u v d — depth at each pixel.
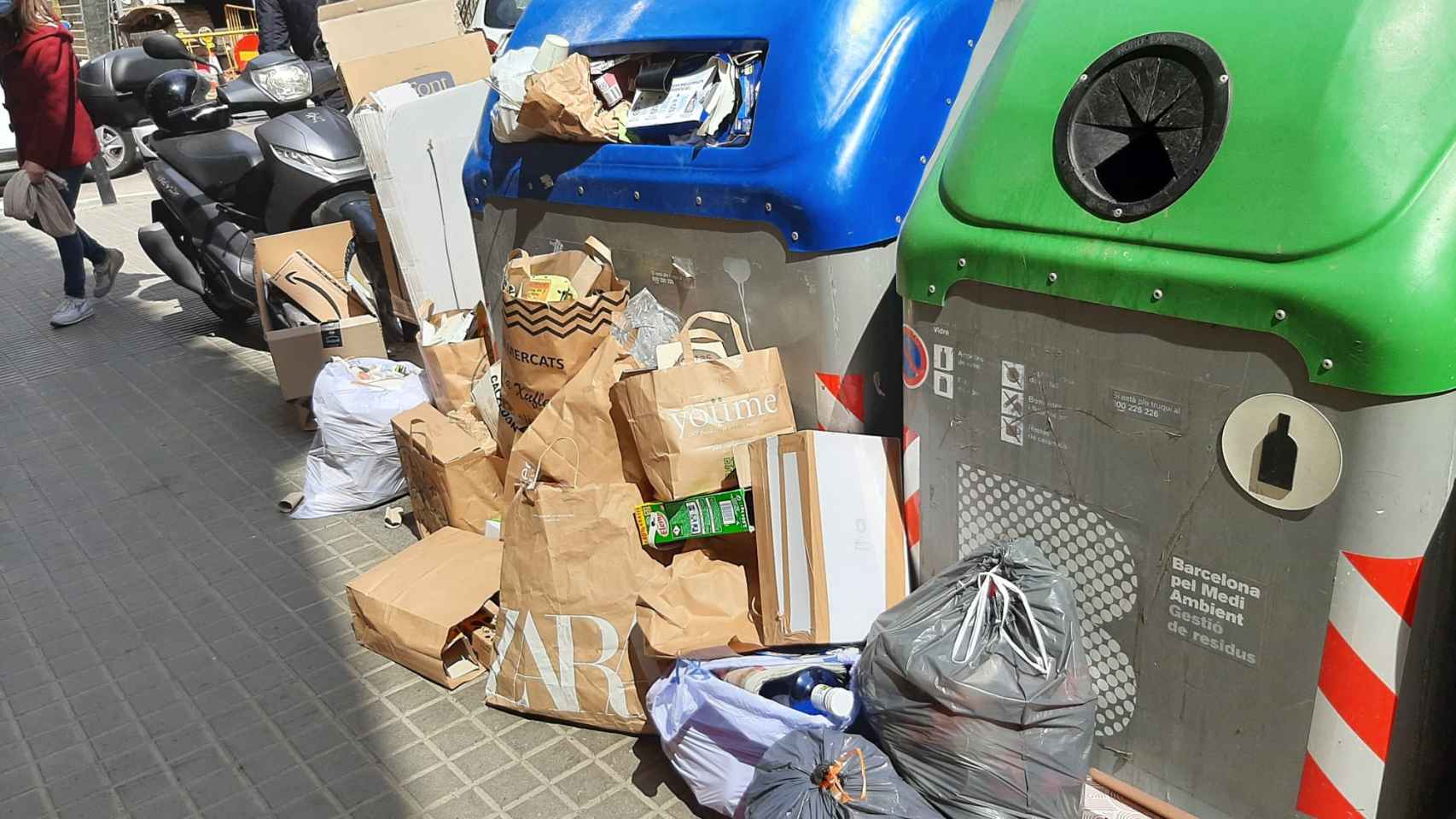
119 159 11.76
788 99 2.78
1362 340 1.75
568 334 3.16
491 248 3.84
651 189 3.09
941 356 2.43
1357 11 1.86
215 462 4.96
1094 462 2.19
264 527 4.34
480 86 4.72
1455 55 1.81
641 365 3.06
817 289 2.77
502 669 3.07
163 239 6.51
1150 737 2.26
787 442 2.63
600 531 2.89
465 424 3.82
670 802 2.74
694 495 2.81
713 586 2.78
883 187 2.73
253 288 5.95
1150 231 2.01
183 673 3.45
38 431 5.43
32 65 6.54
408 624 3.28
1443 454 1.79
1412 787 2.07
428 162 4.66
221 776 2.98
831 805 2.21
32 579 4.07
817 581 2.58
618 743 2.95
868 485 2.66
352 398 4.30
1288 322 1.83
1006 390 2.31
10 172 11.10
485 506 3.70
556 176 3.42
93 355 6.51
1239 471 1.96
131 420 5.50
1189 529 2.07
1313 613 1.93
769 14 2.90
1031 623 2.16
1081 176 2.14
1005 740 2.16
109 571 4.09
